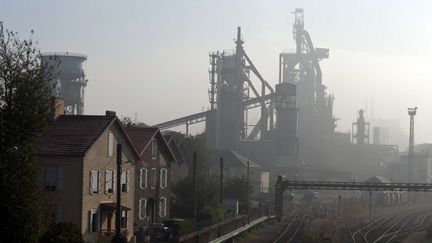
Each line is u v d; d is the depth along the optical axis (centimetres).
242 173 13325
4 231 3095
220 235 6031
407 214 11244
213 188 8262
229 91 17125
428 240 6544
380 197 14012
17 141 3169
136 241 5678
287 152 16962
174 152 9250
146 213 6625
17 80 3177
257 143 17212
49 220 3325
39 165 3275
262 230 7656
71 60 14000
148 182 6681
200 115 17812
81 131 5156
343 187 10131
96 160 5122
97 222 5153
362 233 7406
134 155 5906
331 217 10044
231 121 17062
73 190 4881
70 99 13950
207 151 11488
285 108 17050
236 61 17200
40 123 3231
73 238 3653
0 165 3088
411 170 16038
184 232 5872
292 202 13538
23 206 3102
